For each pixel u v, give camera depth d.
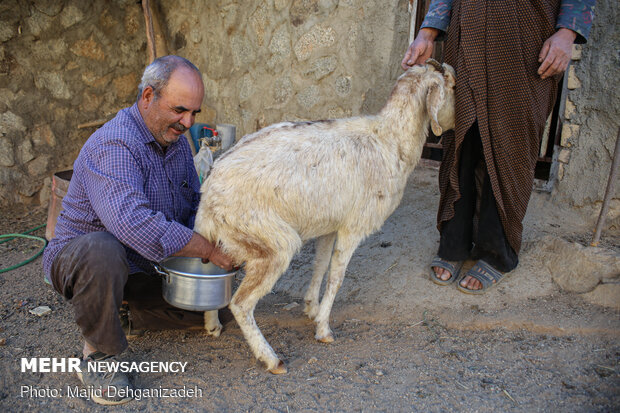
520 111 2.60
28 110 5.26
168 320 2.72
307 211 2.32
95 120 5.70
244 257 2.29
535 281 2.95
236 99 5.27
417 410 2.12
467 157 2.87
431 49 2.98
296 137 2.37
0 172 5.22
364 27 3.91
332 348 2.62
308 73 4.38
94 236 2.12
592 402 2.10
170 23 5.94
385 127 2.56
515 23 2.50
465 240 3.00
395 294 3.05
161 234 2.13
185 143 2.68
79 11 5.37
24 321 2.99
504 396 2.18
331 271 2.61
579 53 3.21
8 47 5.06
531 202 3.52
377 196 2.51
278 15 4.52
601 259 2.80
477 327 2.71
